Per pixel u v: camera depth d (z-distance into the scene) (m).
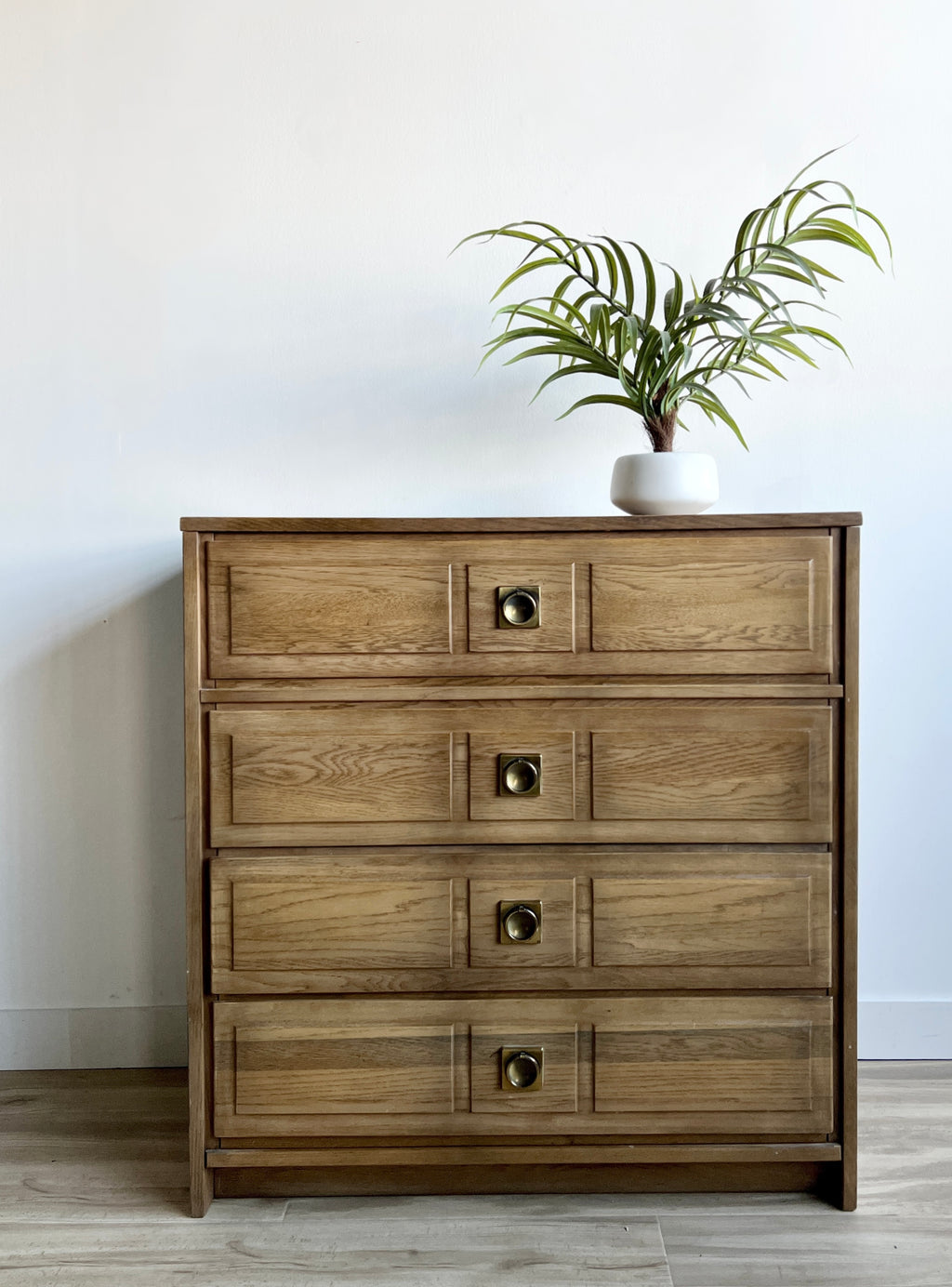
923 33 1.43
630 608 1.07
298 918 1.07
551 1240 1.04
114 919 1.46
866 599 1.46
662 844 1.08
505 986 1.08
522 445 1.44
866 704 1.46
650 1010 1.08
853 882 1.08
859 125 1.43
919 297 1.44
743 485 1.45
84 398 1.43
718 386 1.44
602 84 1.43
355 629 1.07
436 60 1.42
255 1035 1.08
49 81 1.42
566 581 1.07
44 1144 1.24
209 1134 1.09
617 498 1.19
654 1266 0.99
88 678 1.44
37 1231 1.06
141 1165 1.19
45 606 1.44
